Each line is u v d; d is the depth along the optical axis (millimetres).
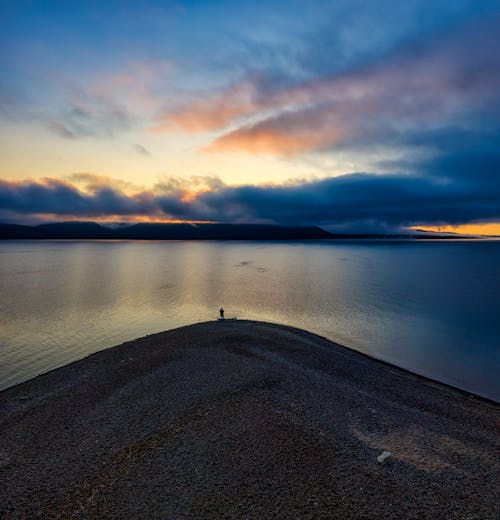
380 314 53406
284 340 36969
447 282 88312
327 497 13953
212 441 17734
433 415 21672
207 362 29453
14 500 14000
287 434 18297
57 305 58625
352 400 23078
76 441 18172
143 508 13430
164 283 87250
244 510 13258
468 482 15055
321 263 151875
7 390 25328
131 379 26453
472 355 34906
